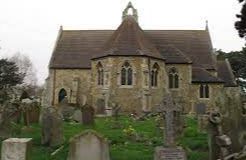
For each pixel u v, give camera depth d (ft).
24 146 40.78
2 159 40.88
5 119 64.85
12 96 126.00
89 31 181.57
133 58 141.69
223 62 188.03
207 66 165.89
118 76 141.28
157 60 147.95
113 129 75.20
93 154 41.88
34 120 81.10
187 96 155.33
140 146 57.36
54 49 173.88
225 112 45.55
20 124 75.05
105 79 143.02
